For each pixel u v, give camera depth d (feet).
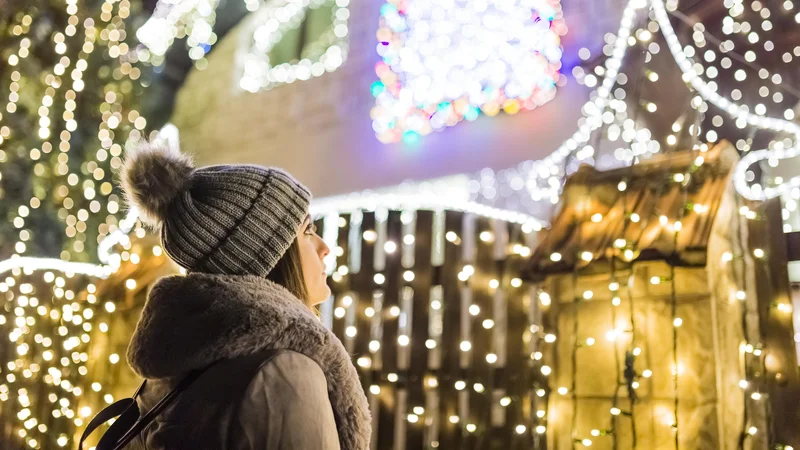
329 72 21.45
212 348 4.48
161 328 4.72
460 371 10.36
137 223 13.19
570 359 8.56
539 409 9.20
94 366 12.87
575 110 15.39
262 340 4.51
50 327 13.99
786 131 10.41
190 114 25.94
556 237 8.97
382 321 11.25
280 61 23.54
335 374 4.97
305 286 5.70
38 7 21.90
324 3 22.44
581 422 8.30
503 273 10.17
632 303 8.06
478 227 10.64
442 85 17.63
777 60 11.98
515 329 9.91
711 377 7.36
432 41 17.95
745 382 7.82
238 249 5.17
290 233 5.42
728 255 7.99
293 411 4.34
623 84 13.91
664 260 7.73
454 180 18.29
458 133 17.72
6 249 21.12
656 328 7.86
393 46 18.99
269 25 24.03
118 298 12.87
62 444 13.02
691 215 7.91
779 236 8.65
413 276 11.02
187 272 5.44
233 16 25.50
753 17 12.32
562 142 15.53
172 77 26.86
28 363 14.05
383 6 20.15
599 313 8.33
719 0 12.35
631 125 12.71
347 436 4.97
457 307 10.56
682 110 12.62
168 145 5.70
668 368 7.70
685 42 12.89
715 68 11.89
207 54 26.25
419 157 18.48
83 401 12.84
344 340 11.61
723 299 7.79
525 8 16.19
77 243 21.20
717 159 8.30
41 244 22.11
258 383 4.35
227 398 4.34
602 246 8.36
